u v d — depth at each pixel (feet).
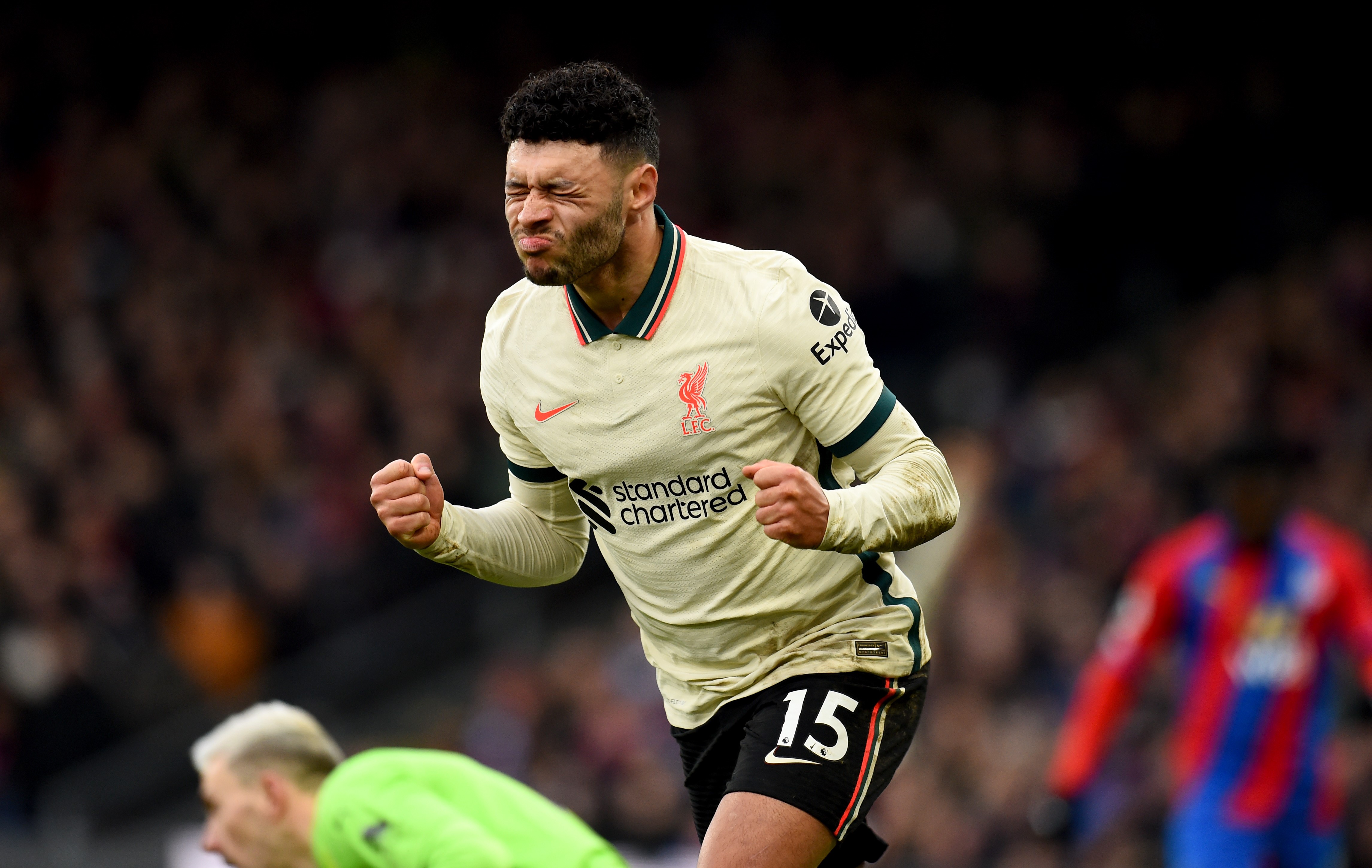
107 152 168.35
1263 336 126.93
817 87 173.27
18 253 159.12
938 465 30.63
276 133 174.09
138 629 116.88
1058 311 139.44
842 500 28.68
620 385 31.07
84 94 175.42
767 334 30.35
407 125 171.53
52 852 93.81
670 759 94.38
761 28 184.55
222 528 124.47
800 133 165.89
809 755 31.14
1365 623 62.23
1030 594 98.17
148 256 157.99
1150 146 155.22
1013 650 94.58
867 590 33.14
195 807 109.40
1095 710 64.75
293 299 152.35
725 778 34.50
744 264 31.17
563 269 29.32
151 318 147.95
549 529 36.01
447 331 146.51
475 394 139.44
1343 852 73.05
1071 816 69.05
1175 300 140.97
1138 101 163.94
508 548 35.09
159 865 91.09
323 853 37.70
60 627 112.57
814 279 31.14
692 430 30.81
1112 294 142.51
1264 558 63.41
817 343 30.40
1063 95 167.73
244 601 119.65
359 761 38.78
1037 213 152.05
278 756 39.99
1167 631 65.31
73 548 119.65
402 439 130.93
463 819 36.50
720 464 31.12
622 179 29.43
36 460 130.00
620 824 91.86
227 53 180.75
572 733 101.30
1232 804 63.72
